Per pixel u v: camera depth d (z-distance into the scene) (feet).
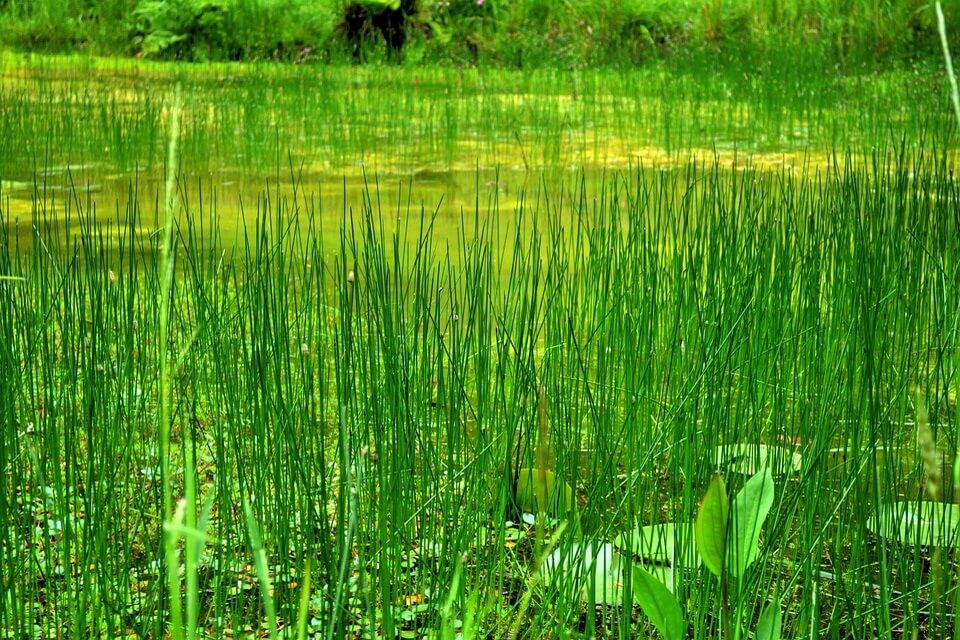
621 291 8.95
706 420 6.72
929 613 5.80
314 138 23.15
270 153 21.24
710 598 5.74
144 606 6.14
